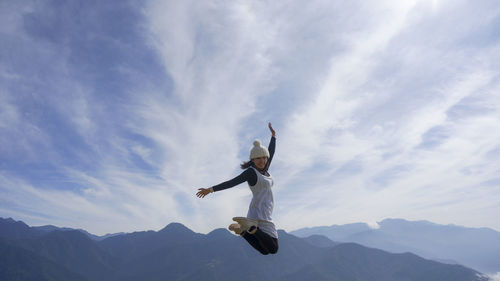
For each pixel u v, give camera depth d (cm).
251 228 436
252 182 474
